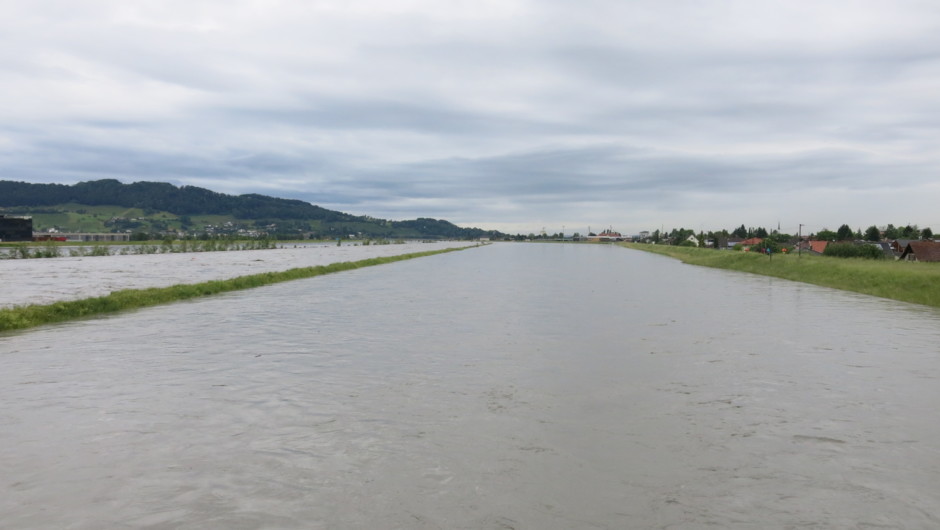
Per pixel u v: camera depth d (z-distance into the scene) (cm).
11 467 751
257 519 614
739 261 6025
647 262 7888
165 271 5450
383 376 1238
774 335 1773
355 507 641
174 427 908
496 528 595
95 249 10731
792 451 808
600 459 777
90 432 885
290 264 6956
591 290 3422
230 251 13238
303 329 1889
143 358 1427
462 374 1257
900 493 679
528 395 1087
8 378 1223
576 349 1541
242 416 962
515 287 3628
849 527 599
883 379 1214
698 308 2497
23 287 3709
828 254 6888
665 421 936
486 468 746
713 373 1266
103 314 2256
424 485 696
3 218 14550
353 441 845
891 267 3569
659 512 629
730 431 889
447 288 3538
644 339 1700
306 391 1117
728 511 632
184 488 689
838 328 1920
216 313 2297
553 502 653
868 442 845
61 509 636
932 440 854
